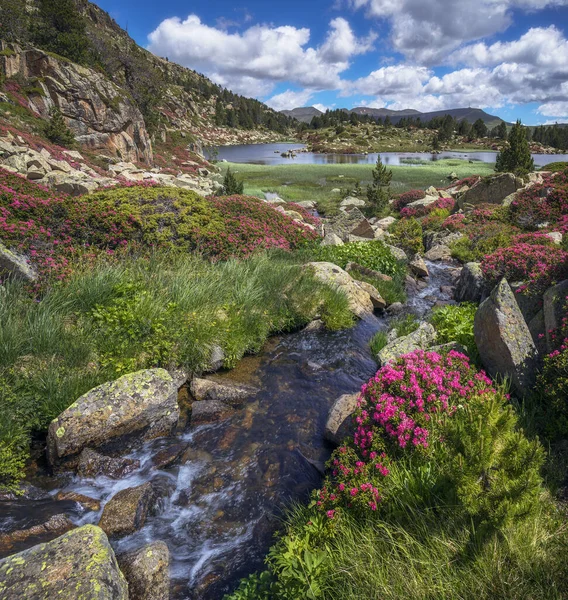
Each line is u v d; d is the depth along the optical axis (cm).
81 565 323
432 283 1549
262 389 784
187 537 472
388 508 396
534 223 2012
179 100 14325
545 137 15750
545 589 287
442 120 17812
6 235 980
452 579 309
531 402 554
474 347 773
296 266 1220
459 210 2648
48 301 819
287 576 354
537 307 747
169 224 1323
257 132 18950
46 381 639
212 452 616
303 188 4406
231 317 930
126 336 781
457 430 369
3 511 482
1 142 2403
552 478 418
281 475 563
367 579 330
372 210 3139
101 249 1201
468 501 314
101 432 575
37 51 3728
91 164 3328
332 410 641
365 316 1159
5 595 301
